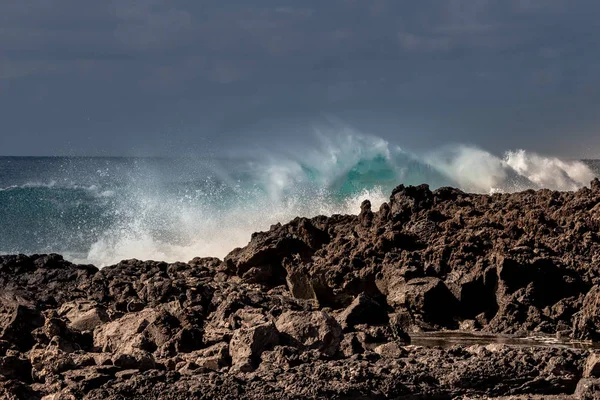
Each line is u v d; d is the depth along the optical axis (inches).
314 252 1251.2
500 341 974.4
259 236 1296.8
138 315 940.0
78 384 751.1
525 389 781.9
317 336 845.2
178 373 775.1
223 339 880.9
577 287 1074.1
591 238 1157.1
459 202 1350.9
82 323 965.2
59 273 1191.6
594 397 741.3
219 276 1259.2
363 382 754.2
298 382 749.9
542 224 1199.6
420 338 994.7
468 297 1083.9
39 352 837.8
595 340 970.7
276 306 1008.2
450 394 766.5
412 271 1117.7
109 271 1194.0
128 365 799.7
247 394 729.0
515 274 1077.8
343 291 1139.3
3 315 925.2
